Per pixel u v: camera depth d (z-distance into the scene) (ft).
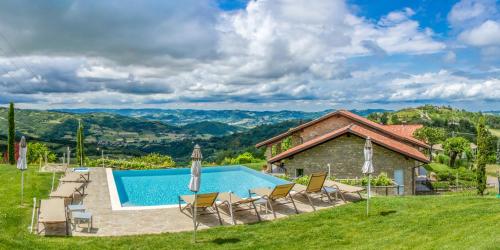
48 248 36.14
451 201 54.44
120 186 93.61
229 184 98.84
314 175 55.31
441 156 226.58
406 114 536.42
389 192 77.66
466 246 33.68
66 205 54.54
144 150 437.58
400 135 116.26
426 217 46.65
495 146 268.82
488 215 46.01
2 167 99.66
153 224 46.98
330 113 123.24
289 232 43.34
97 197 63.36
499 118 517.14
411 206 52.37
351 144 94.68
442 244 35.94
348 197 59.88
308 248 38.17
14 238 37.76
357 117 123.54
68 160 102.99
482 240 34.86
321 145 96.32
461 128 449.89
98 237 41.68
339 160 95.45
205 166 123.34
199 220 48.70
